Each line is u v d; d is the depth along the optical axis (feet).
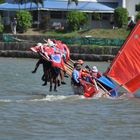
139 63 236.43
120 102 217.77
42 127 166.30
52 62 227.81
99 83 232.53
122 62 237.45
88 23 640.17
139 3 653.30
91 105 209.26
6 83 295.69
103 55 503.20
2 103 212.43
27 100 222.69
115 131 162.09
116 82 236.63
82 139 151.02
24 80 313.53
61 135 155.63
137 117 185.16
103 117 184.14
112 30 590.96
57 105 208.54
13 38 562.25
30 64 447.01
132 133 159.63
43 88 271.49
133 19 645.92
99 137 153.89
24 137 152.66
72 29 611.47
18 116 183.62
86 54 509.35
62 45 234.79
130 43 237.04
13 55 536.42
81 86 230.89
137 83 237.25
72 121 176.24
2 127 165.27
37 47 229.25
